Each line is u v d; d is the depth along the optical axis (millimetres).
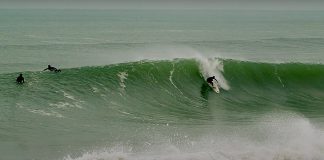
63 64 157625
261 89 92125
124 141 55375
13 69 142625
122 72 87625
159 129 61969
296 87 93938
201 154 47406
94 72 86875
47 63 158375
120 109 72062
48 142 53969
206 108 77188
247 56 194375
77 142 54438
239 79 93875
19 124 59781
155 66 91000
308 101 85375
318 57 189750
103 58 176750
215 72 94375
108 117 66875
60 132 58000
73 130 59219
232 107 79062
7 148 51125
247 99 85438
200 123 66500
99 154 47562
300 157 47500
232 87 91312
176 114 72125
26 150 50906
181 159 46094
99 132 59062
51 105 69438
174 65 92500
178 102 79875
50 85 79312
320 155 48094
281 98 87188
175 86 87062
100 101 74438
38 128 58844
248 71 96000
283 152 48500
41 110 66625
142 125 63906
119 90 80875
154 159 46062
